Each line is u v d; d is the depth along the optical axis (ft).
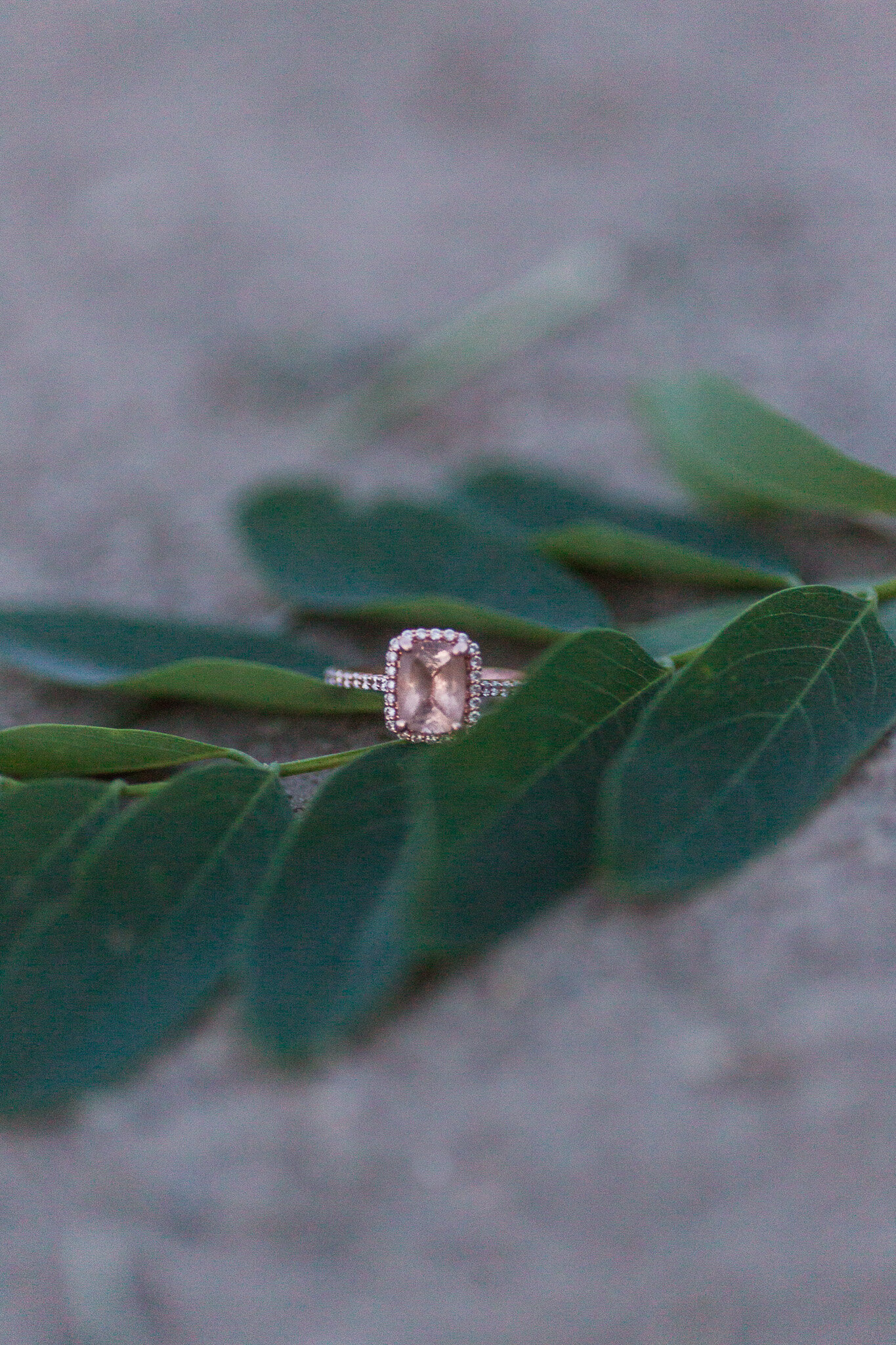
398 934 1.18
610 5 2.13
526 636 1.29
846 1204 1.18
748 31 2.02
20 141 1.93
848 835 1.21
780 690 1.20
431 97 1.97
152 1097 1.20
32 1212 1.20
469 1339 1.19
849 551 1.33
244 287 1.60
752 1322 1.19
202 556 1.41
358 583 1.32
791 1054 1.18
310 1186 1.19
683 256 1.57
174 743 1.23
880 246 1.54
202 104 2.01
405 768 1.21
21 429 1.50
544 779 1.19
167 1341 1.20
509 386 1.50
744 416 1.29
